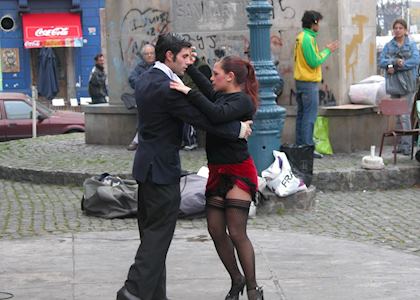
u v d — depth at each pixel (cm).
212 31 1581
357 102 1565
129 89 1675
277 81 1120
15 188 1366
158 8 1631
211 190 698
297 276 816
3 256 900
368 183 1330
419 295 752
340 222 1101
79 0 3719
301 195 1148
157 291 684
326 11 1522
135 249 930
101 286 780
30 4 3706
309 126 1418
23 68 3747
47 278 809
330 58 1536
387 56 1481
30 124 2181
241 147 687
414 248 963
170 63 665
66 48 3766
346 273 828
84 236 999
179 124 663
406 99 1441
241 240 691
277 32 1548
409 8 3728
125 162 1455
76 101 3475
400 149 1495
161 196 655
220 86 686
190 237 988
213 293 759
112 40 1683
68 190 1330
